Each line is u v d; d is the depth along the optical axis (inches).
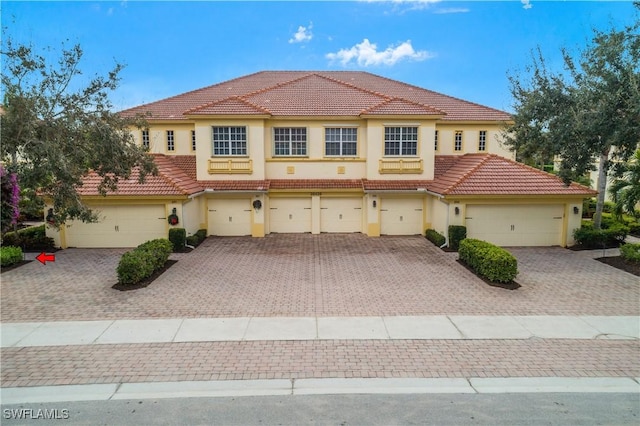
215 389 299.4
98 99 623.5
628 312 451.5
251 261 690.2
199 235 842.2
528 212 791.1
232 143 899.4
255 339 382.3
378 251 764.6
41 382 308.3
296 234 927.7
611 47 568.1
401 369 327.6
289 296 508.7
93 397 289.1
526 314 446.0
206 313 449.7
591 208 1139.3
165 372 322.7
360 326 412.8
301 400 285.4
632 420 263.1
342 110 929.5
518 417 265.9
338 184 913.5
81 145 602.9
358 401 284.4
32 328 407.5
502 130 934.4
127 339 382.3
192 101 1082.7
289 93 1010.1
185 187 809.5
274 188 900.6
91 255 735.1
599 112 573.0
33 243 775.1
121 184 789.9
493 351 358.6
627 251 659.4
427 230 885.2
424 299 496.4
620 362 339.6
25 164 563.5
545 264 661.9
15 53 559.5
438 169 964.0
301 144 925.8
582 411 272.8
